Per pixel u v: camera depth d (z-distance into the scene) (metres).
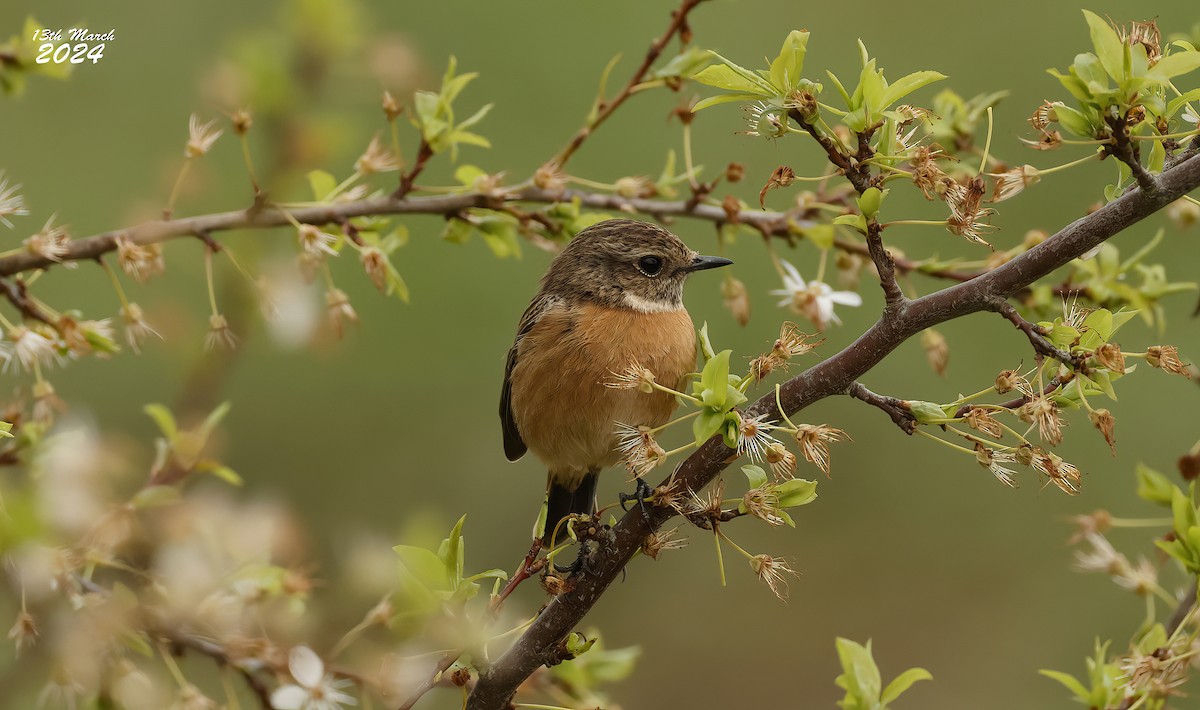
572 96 15.80
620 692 17.61
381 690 6.53
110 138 14.80
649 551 7.06
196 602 6.60
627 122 15.84
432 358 16.05
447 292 15.97
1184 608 7.76
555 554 6.88
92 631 6.40
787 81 6.54
